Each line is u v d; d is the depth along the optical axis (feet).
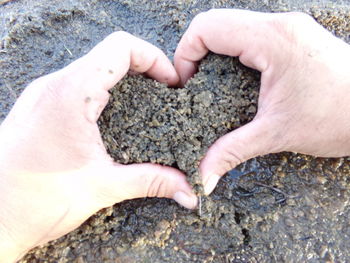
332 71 0.60
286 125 0.62
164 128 0.66
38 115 0.57
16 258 0.64
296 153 0.77
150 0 0.96
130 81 0.68
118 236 0.71
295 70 0.60
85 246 0.71
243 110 0.68
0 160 0.57
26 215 0.59
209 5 0.95
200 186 0.66
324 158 0.77
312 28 0.62
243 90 0.69
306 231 0.73
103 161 0.61
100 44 0.62
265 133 0.63
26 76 0.91
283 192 0.75
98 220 0.71
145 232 0.72
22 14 0.95
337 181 0.76
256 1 0.96
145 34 0.94
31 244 0.63
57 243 0.70
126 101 0.67
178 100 0.68
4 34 0.93
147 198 0.74
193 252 0.71
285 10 0.94
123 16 0.96
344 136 0.64
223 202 0.74
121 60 0.61
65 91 0.57
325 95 0.60
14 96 0.89
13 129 0.58
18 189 0.57
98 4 0.97
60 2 0.97
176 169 0.67
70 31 0.95
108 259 0.70
